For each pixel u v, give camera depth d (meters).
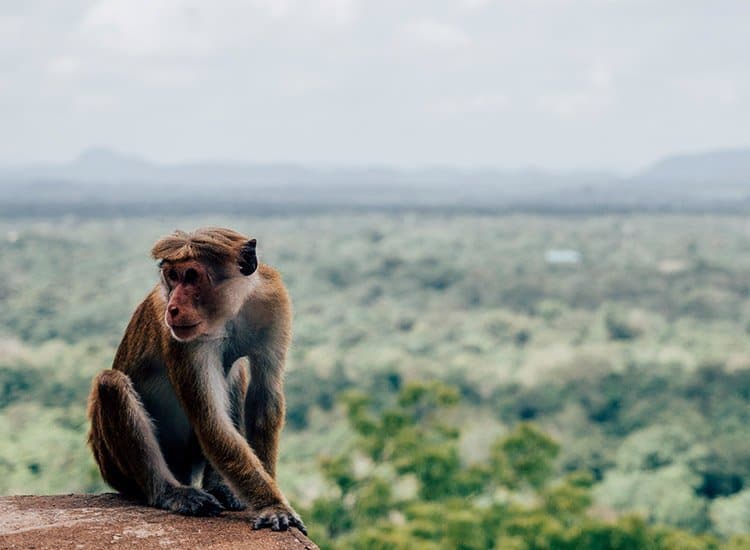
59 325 68.12
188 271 5.14
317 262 142.00
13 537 4.75
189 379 5.27
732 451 52.66
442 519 25.38
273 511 5.06
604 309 105.44
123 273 96.31
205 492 5.40
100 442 5.75
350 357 75.94
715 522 44.62
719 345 83.50
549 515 26.88
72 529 4.91
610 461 54.34
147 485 5.47
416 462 29.83
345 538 28.42
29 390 40.69
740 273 136.12
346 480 30.55
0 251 115.00
